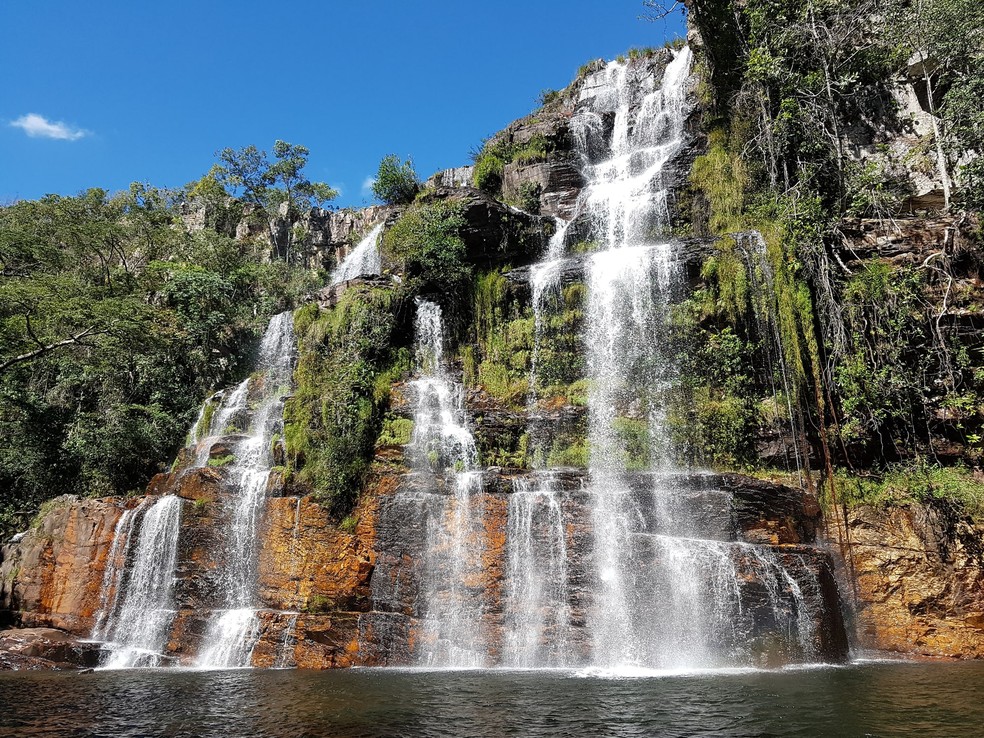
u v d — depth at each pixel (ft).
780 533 56.03
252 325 119.44
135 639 63.10
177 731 32.30
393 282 85.81
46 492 95.20
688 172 90.43
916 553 57.21
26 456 95.30
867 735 29.07
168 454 96.27
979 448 63.52
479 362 81.15
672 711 34.06
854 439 65.31
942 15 77.20
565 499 55.67
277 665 54.19
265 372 89.40
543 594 53.36
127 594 65.72
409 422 67.87
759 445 65.92
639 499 56.49
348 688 42.06
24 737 31.71
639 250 76.54
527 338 79.00
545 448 70.13
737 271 70.85
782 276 70.03
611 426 69.82
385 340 78.79
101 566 67.77
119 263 133.59
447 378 80.28
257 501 64.54
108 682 47.21
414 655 53.57
